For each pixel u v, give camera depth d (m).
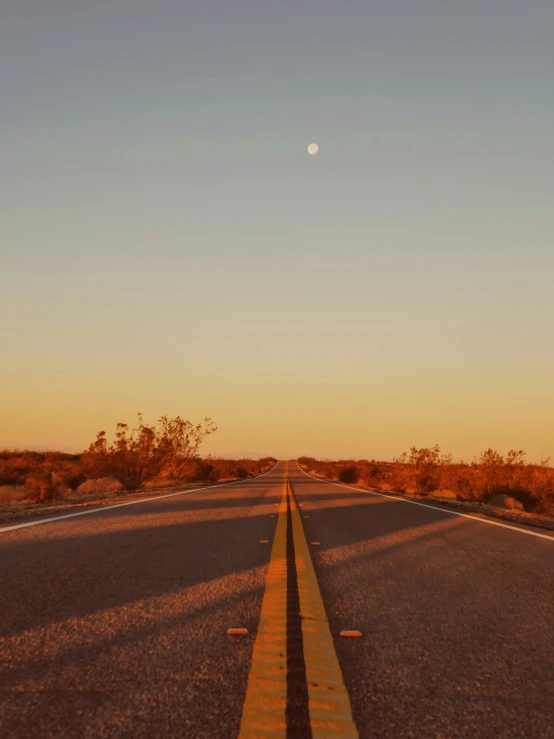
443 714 2.63
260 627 3.91
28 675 3.03
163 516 11.63
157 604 4.54
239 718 2.54
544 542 8.73
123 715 2.57
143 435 29.00
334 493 21.66
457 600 4.90
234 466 65.81
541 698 2.83
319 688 2.88
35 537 8.33
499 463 24.44
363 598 4.92
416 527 10.48
